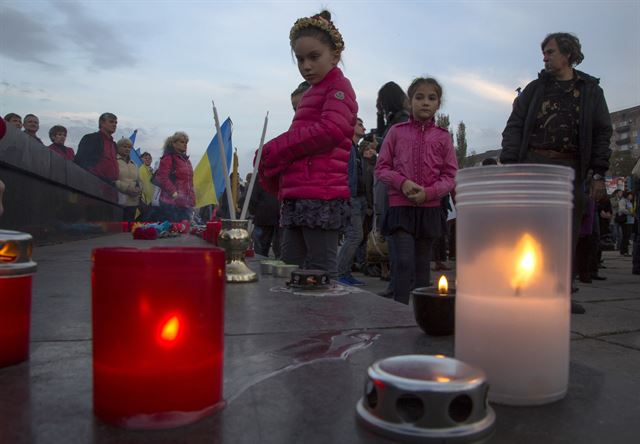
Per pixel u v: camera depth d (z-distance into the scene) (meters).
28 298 1.17
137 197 10.74
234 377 1.09
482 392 0.78
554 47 3.53
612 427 0.85
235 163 3.04
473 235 0.98
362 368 1.16
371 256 5.97
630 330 3.05
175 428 0.80
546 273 0.95
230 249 2.60
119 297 0.78
